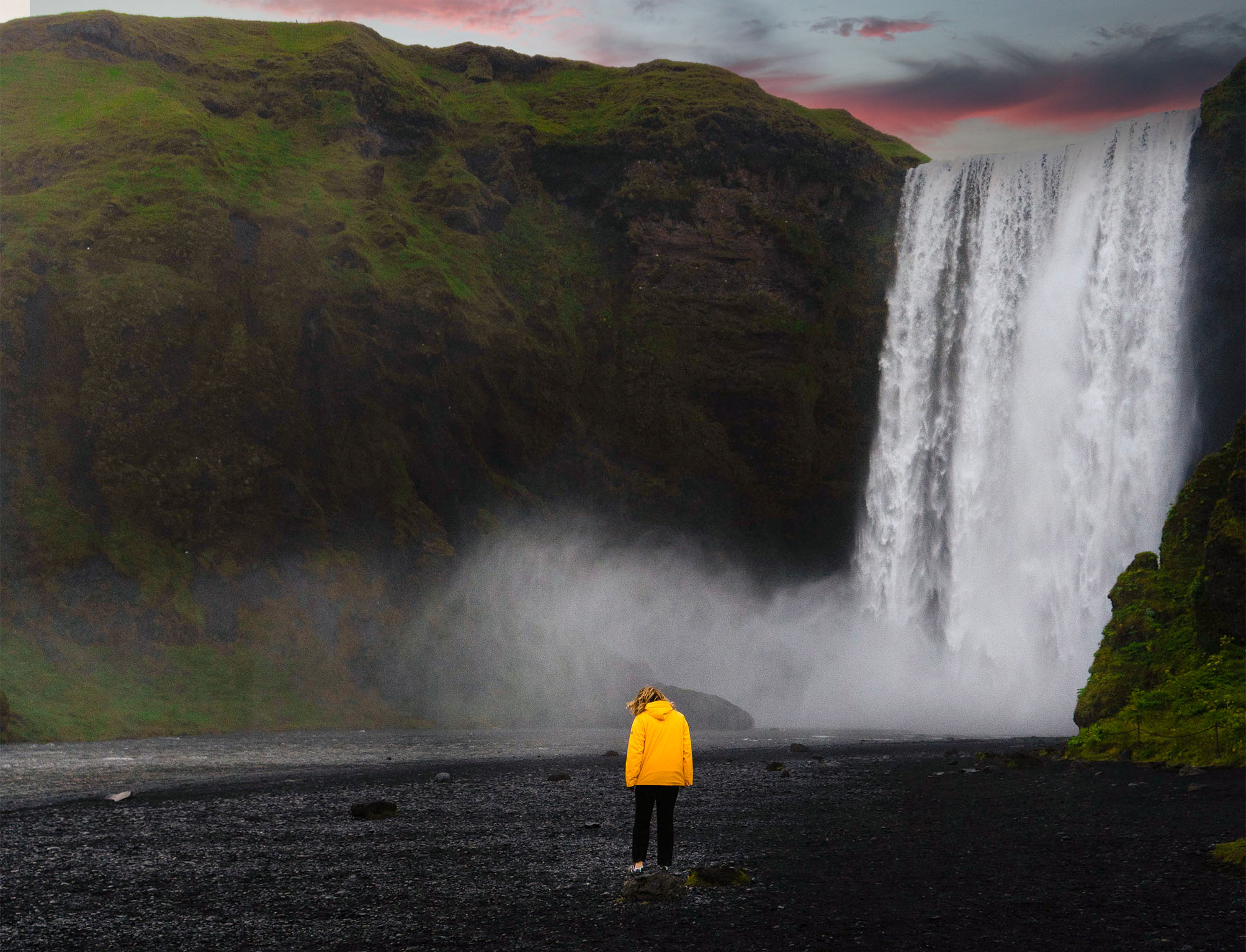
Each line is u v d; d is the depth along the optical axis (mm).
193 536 57625
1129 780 21562
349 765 30062
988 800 19406
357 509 63906
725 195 81688
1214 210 60625
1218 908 10047
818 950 8797
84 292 58031
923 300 77500
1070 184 69375
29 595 51375
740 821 17281
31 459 54656
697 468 76938
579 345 76938
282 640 57125
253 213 65875
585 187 83250
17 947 9203
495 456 71312
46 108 69250
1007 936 9117
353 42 83375
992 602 70250
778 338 80000
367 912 10453
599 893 11312
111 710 46906
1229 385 60281
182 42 81375
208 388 59812
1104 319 66438
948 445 74562
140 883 12039
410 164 81625
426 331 67625
